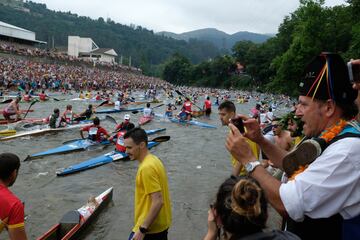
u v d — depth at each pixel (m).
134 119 26.75
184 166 13.52
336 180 1.86
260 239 1.82
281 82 54.47
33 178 11.18
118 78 91.81
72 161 13.33
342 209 1.92
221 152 16.33
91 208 8.03
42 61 80.62
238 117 2.90
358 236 1.92
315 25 50.34
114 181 11.22
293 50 51.38
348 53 40.62
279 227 7.54
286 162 2.25
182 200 9.77
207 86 128.12
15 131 17.31
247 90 107.69
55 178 11.30
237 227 1.85
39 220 8.22
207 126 23.95
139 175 4.44
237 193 1.86
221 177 12.19
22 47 88.25
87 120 21.88
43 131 17.98
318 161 1.95
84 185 10.73
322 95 2.14
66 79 62.47
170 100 49.56
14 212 3.79
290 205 1.90
